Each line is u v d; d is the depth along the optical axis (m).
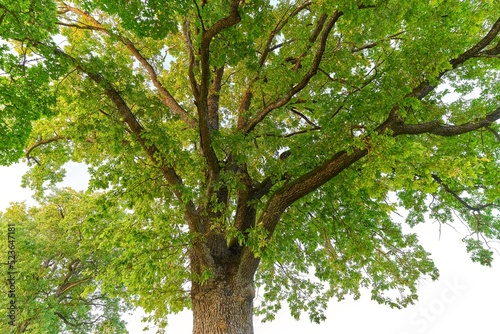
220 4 5.87
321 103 5.96
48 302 15.26
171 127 8.84
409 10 4.73
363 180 5.09
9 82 5.62
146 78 10.97
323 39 5.49
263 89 7.02
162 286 7.53
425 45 4.95
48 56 5.46
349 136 5.78
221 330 5.77
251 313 6.29
